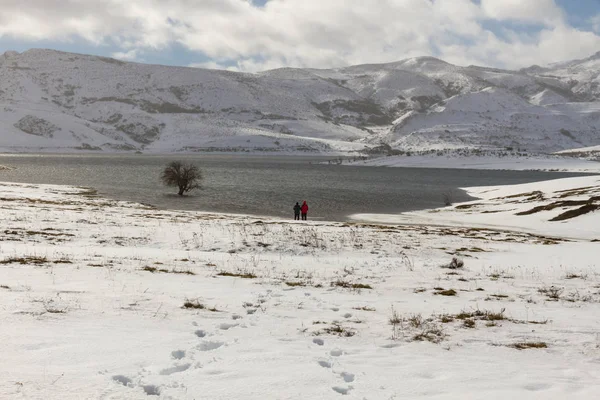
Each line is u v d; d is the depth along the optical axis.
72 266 14.55
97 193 72.25
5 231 24.45
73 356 6.48
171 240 25.16
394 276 16.36
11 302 9.34
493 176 172.62
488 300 12.52
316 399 5.38
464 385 6.04
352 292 13.02
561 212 50.41
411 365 6.85
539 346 8.20
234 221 37.19
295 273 16.27
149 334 7.82
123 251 20.17
